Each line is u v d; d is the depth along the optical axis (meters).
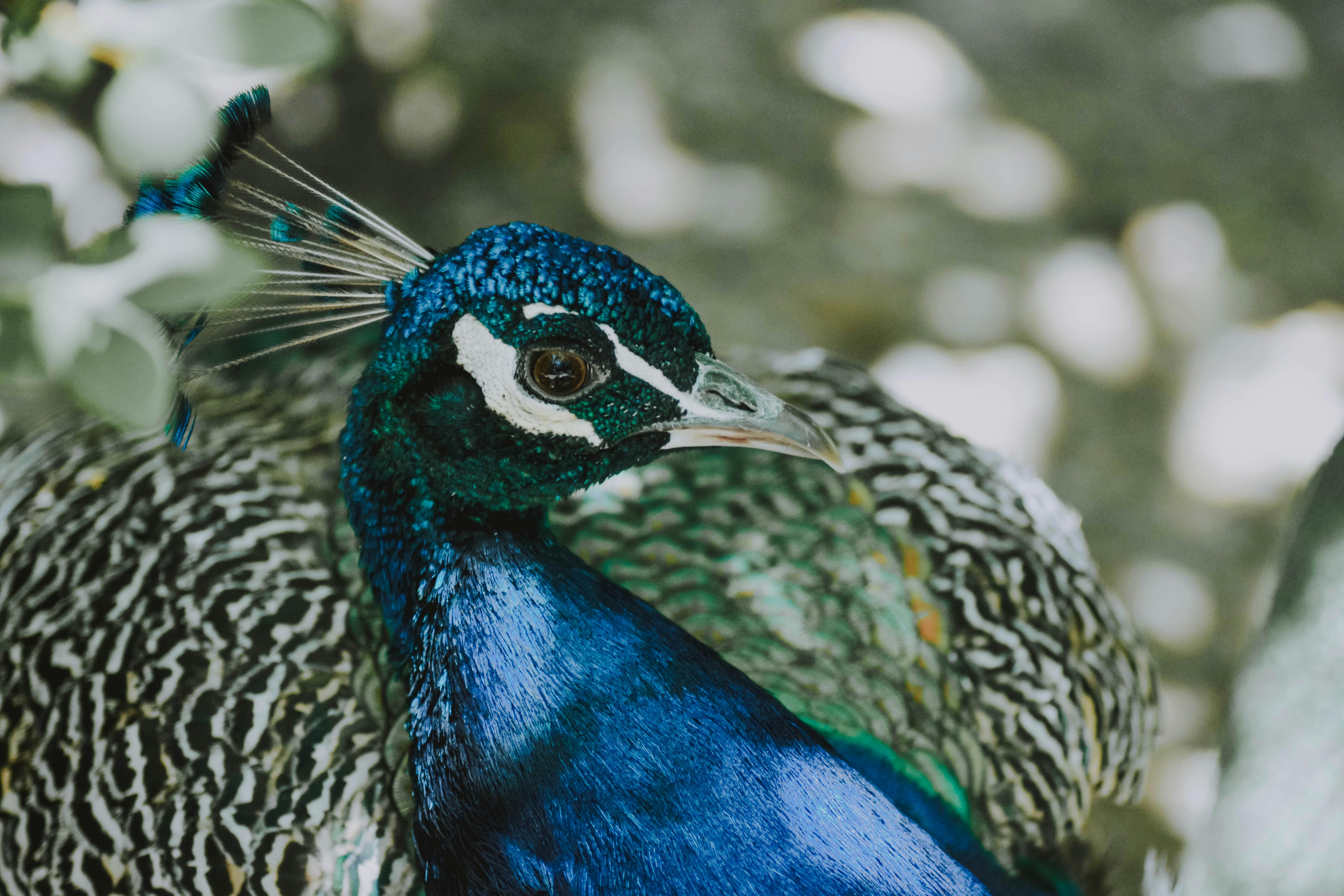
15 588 1.08
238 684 1.04
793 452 0.98
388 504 1.00
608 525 1.08
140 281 0.93
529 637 0.99
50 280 0.93
